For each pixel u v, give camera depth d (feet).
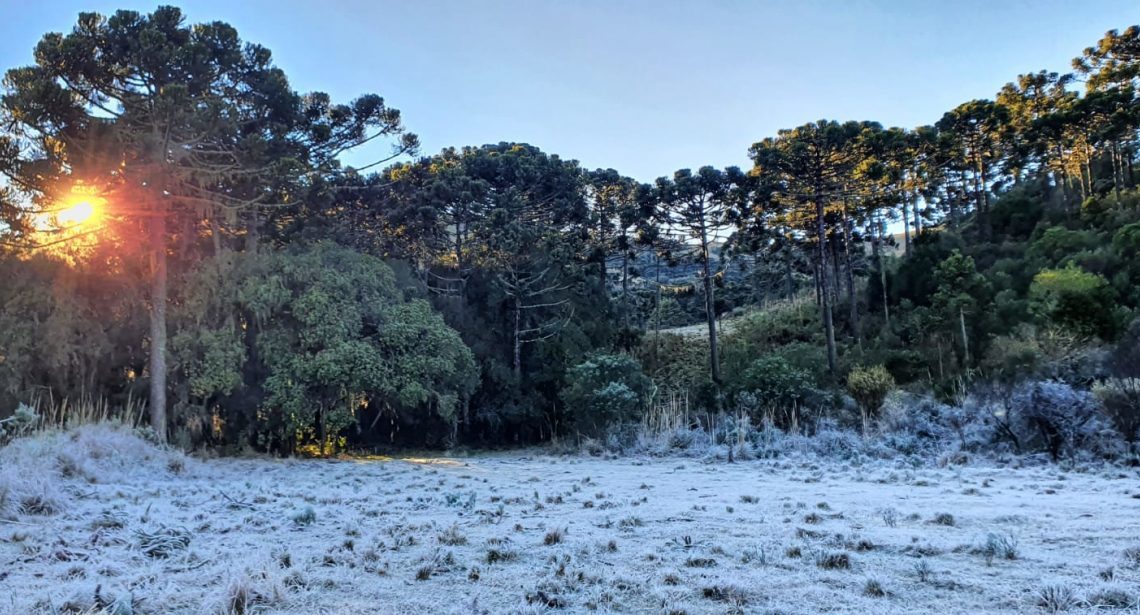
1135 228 74.54
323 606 10.14
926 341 72.33
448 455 59.00
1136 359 40.78
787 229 102.94
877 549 13.71
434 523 17.53
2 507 18.54
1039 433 39.58
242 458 50.85
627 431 57.06
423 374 56.59
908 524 16.78
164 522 18.06
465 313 73.72
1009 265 83.25
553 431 71.36
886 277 96.73
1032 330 61.11
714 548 13.82
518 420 71.31
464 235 83.66
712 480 31.04
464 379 61.46
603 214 103.76
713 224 88.33
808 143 83.41
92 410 44.78
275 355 53.01
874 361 68.08
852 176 90.48
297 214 68.13
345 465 44.09
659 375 88.22
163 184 48.52
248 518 18.61
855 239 113.91
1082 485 25.98
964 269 76.43
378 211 76.79
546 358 73.92
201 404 54.13
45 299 49.34
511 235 71.20
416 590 11.03
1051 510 18.75
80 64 48.98
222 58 56.44
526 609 9.71
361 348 53.47
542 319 77.25
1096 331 55.21
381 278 60.54
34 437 31.58
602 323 82.28
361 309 57.41
